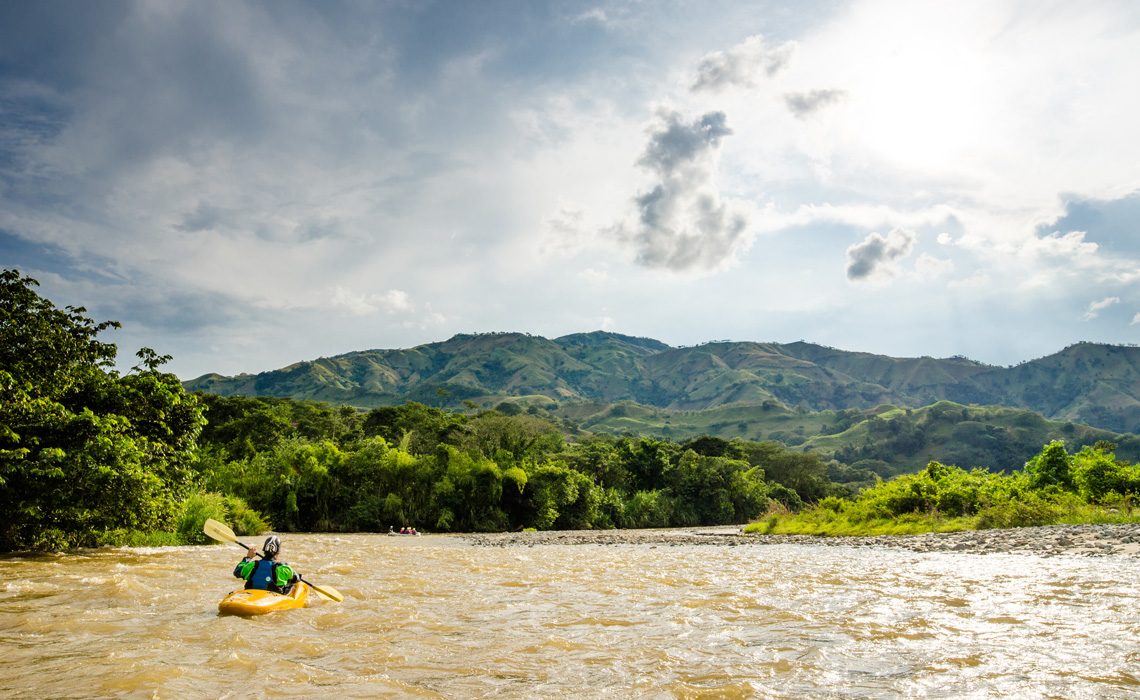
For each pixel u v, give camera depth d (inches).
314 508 2113.7
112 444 797.9
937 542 993.5
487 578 652.1
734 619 414.0
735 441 5000.0
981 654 309.9
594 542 1441.9
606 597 517.3
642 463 3636.8
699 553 1019.3
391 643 335.9
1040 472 1389.0
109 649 309.3
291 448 2217.0
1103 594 483.8
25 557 761.0
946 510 1334.9
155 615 406.3
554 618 418.9
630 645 336.2
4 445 750.5
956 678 268.2
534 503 2485.2
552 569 752.3
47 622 379.2
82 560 750.5
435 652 316.8
